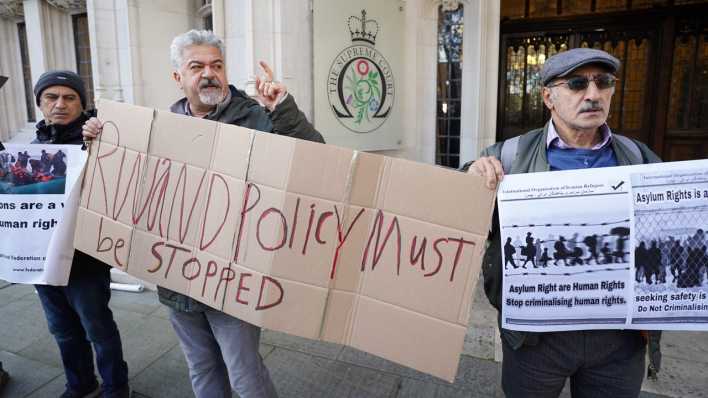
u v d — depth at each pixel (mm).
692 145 4340
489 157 1389
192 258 1645
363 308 1436
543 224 1344
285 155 1482
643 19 4258
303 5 3361
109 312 2260
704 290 1311
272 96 1729
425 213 1371
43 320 3334
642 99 4430
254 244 1525
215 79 1723
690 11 4109
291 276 1483
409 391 2453
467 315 1337
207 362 1854
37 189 2025
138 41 3906
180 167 1675
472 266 1335
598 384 1448
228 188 1579
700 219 1293
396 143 4070
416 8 3980
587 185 1327
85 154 2023
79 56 5133
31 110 5754
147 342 2990
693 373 2471
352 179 1428
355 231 1436
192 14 4285
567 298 1355
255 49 3312
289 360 2756
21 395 2471
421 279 1379
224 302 1570
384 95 3904
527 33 4641
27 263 2043
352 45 3635
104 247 1826
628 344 1401
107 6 3873
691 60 4234
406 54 4035
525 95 4730
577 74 1337
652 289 1325
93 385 2428
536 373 1448
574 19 4449
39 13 4848
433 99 4129
